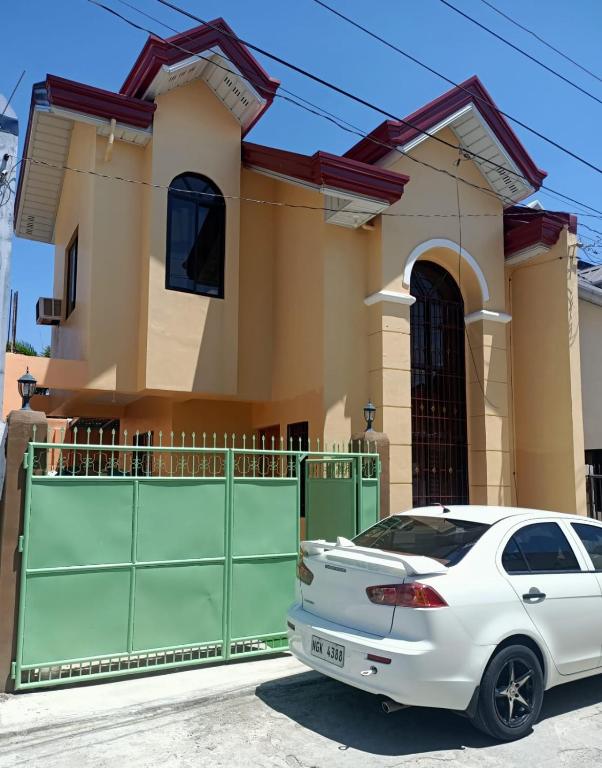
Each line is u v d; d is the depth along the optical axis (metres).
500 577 5.09
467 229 11.52
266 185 11.80
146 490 6.39
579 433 11.48
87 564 6.04
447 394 11.53
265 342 11.46
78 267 10.98
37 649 5.78
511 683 4.96
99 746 4.81
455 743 4.90
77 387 9.81
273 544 7.05
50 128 11.32
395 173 9.76
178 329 10.23
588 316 13.54
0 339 6.81
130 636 6.16
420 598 4.69
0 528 5.91
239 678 6.21
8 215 6.94
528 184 11.59
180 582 6.46
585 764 4.56
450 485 11.28
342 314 10.24
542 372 12.00
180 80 10.44
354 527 7.92
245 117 11.05
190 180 10.73
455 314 11.86
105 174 10.23
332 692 5.93
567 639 5.32
